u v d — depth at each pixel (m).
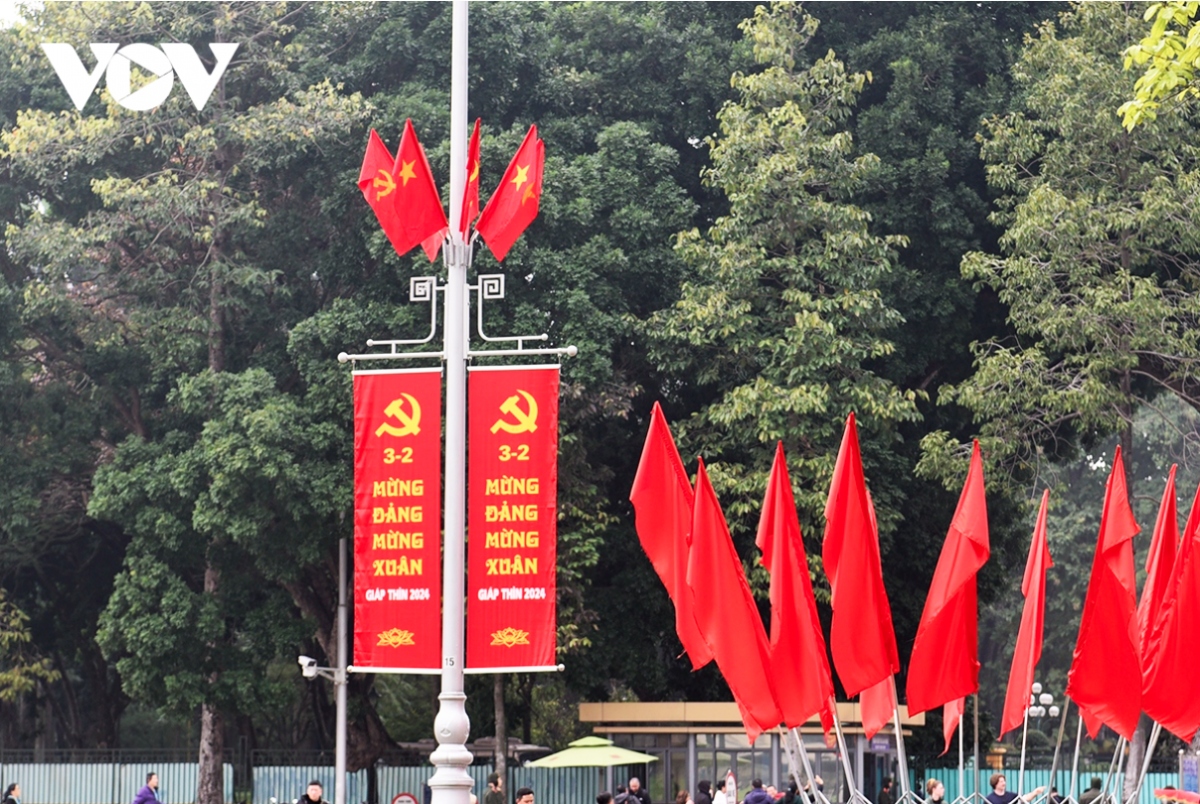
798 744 13.09
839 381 30.80
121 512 32.34
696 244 31.39
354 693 36.38
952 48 35.84
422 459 15.16
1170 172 31.34
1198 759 25.11
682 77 35.66
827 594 30.28
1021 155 31.58
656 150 33.84
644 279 33.56
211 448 29.73
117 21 32.78
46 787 35.84
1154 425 56.31
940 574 13.66
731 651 13.10
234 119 32.16
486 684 35.56
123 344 34.69
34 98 34.56
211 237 32.06
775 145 31.14
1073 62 30.50
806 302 30.38
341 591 31.98
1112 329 29.81
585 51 37.06
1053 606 55.19
